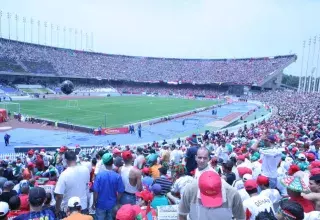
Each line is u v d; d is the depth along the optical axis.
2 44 104.19
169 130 48.72
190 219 4.57
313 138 23.20
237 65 132.50
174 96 117.81
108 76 128.62
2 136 40.09
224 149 19.56
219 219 4.39
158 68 142.38
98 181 7.50
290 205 4.77
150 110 71.12
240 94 120.19
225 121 58.62
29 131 43.78
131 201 8.08
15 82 102.12
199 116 65.50
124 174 8.12
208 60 142.12
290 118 47.22
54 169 13.21
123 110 69.00
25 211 7.07
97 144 37.34
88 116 57.75
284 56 123.38
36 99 83.88
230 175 8.91
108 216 7.61
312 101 74.81
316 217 5.41
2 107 64.44
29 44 114.06
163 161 13.07
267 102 92.12
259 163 11.03
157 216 6.29
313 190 6.61
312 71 94.62
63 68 117.31
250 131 33.84
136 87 135.25
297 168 8.86
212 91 126.62
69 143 37.50
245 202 6.40
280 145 18.81
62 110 64.12
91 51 139.38
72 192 7.35
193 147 10.02
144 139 41.44
